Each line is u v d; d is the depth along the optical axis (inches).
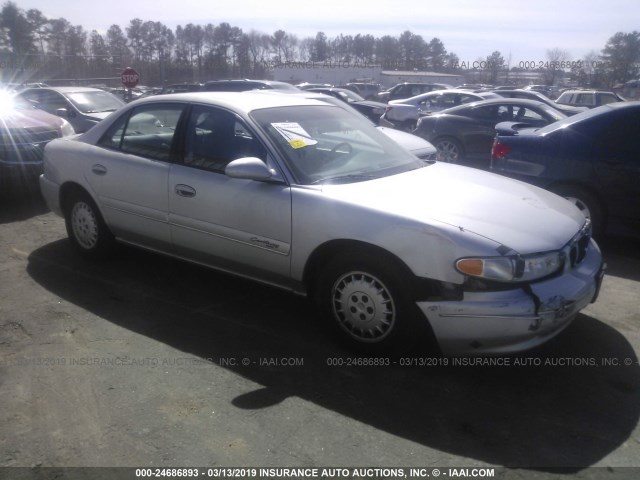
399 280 126.6
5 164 274.4
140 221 174.7
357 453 103.8
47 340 144.0
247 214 147.5
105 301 167.3
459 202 136.6
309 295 147.9
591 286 133.2
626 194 213.0
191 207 159.2
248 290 177.5
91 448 104.3
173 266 196.2
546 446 106.7
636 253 222.2
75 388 123.0
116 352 138.6
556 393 124.2
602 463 102.2
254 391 123.0
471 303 119.6
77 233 199.8
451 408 118.3
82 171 188.4
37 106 430.6
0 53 1253.1
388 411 116.8
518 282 120.0
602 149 216.2
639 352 142.3
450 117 422.6
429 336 127.4
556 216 140.1
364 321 134.5
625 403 121.0
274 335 148.7
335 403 119.1
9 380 126.0
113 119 186.9
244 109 157.6
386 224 126.6
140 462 100.9
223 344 143.5
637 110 212.2
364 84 1379.2
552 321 120.4
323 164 151.9
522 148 236.1
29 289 175.0
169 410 115.6
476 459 102.8
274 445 105.6
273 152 147.7
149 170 169.0
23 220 254.7
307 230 137.4
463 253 119.8
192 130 164.1
